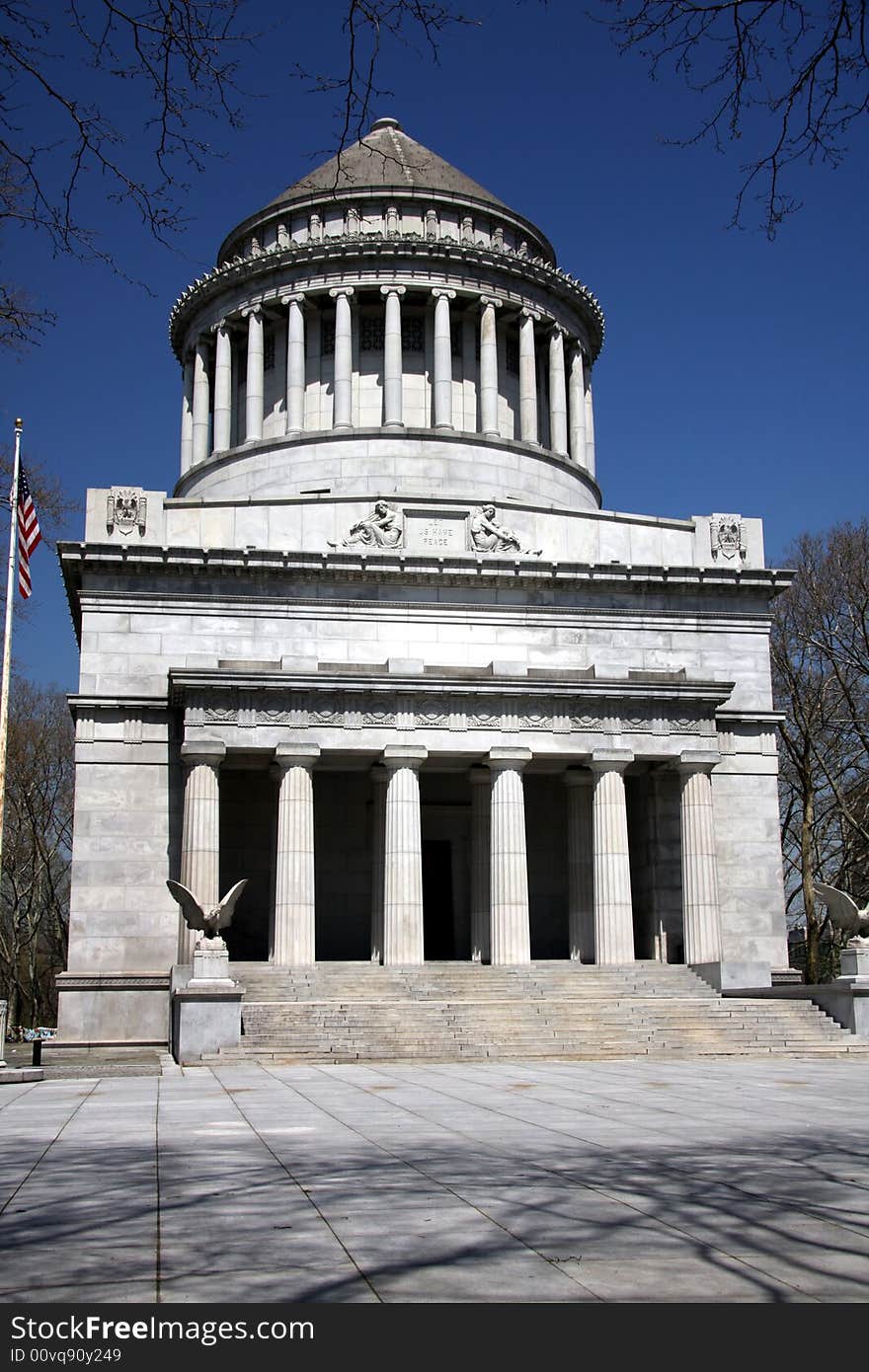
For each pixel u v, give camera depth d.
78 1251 13.20
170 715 57.59
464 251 76.19
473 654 61.00
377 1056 41.09
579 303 81.69
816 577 80.94
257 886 61.41
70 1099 30.03
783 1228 14.05
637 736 56.94
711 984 53.16
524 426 77.50
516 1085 32.25
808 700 78.50
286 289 76.69
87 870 55.94
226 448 77.06
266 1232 14.03
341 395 74.75
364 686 54.41
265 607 59.56
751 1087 31.50
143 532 60.84
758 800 62.50
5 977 101.69
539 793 65.62
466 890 64.44
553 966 54.56
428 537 62.56
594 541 64.75
